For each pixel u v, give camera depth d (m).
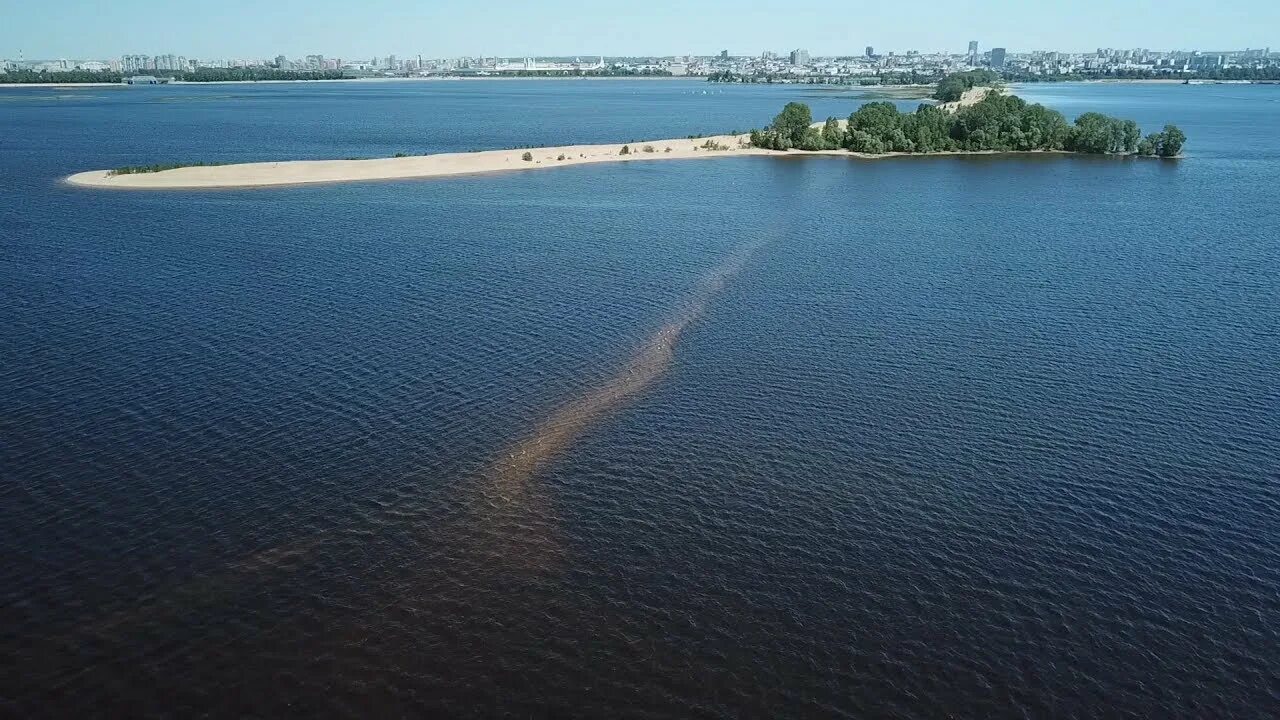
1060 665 51.28
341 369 88.31
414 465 70.50
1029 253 141.00
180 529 61.72
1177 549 61.69
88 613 53.81
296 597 55.56
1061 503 67.00
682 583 57.53
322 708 47.47
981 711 48.12
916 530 63.44
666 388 85.94
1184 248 145.00
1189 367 92.38
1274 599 56.81
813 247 144.00
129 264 125.31
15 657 50.38
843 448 74.69
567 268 128.12
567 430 76.94
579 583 57.31
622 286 119.19
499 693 48.56
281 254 133.25
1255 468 72.00
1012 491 68.50
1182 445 75.69
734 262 133.00
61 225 151.12
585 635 52.88
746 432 77.25
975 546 61.75
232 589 56.09
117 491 65.81
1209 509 66.38
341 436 74.62
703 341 98.75
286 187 195.88
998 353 96.00
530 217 166.25
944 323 105.62
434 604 55.19
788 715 47.56
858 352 95.94
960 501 67.06
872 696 48.94
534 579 57.62
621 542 61.53
